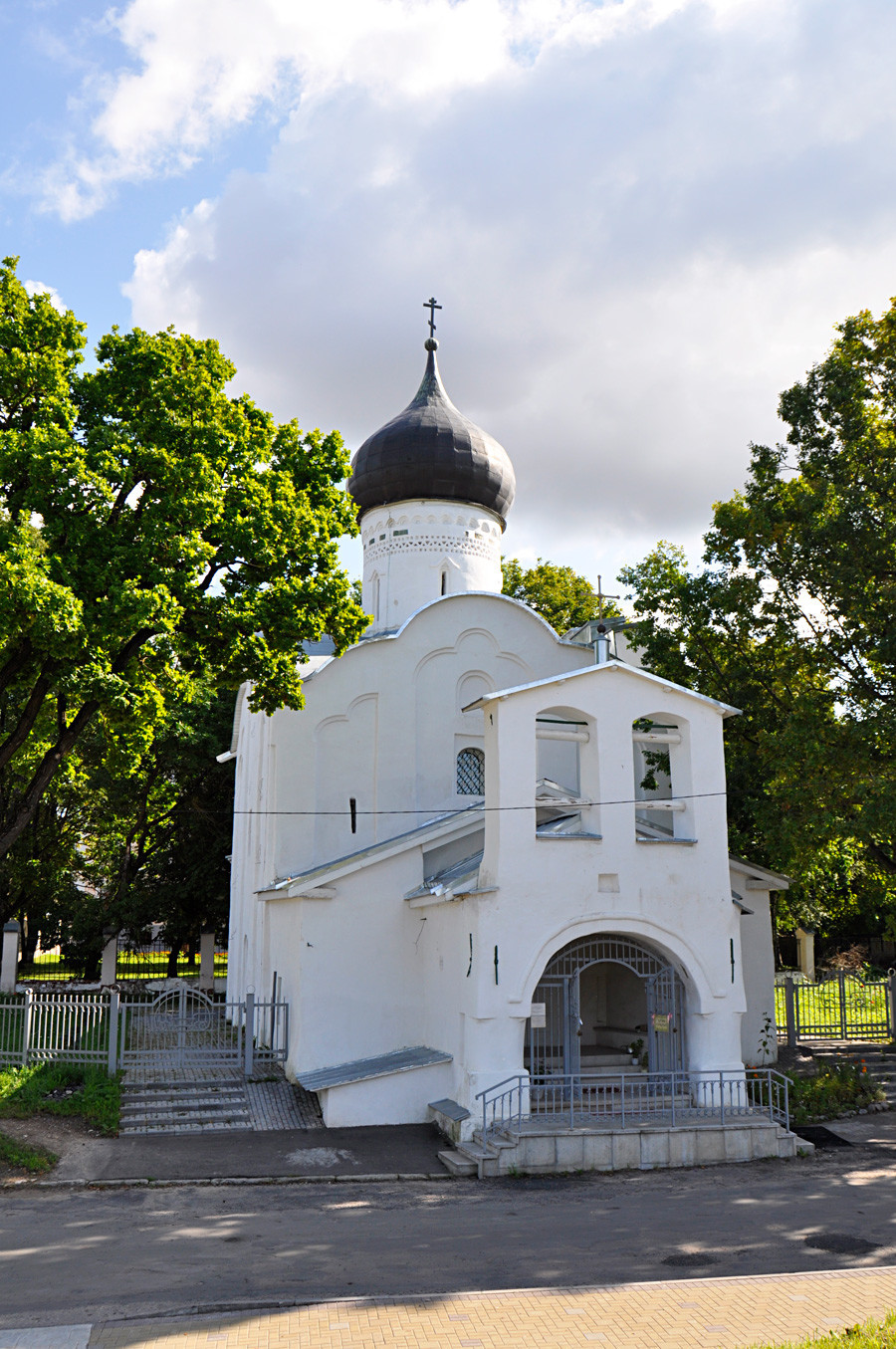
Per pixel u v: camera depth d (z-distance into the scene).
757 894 24.48
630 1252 11.56
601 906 18.59
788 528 22.84
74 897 40.22
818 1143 17.92
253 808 29.42
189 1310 9.35
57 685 17.75
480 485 30.12
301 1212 13.87
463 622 26.11
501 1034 17.77
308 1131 18.36
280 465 21.75
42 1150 16.61
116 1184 15.44
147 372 19.11
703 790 19.64
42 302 18.81
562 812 22.86
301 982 20.94
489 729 19.14
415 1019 21.42
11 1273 10.90
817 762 20.61
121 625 17.55
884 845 23.88
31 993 23.69
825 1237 12.16
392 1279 10.55
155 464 18.30
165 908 40.28
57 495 17.77
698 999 18.75
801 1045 24.98
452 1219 13.37
